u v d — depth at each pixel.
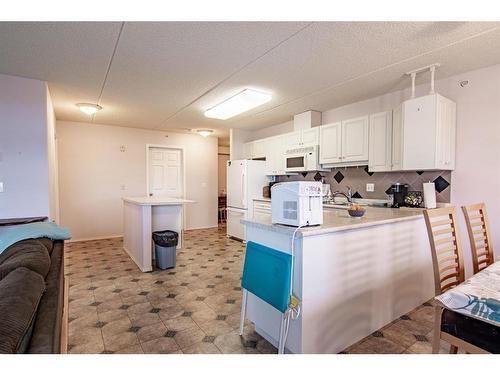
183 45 2.33
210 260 4.07
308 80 3.11
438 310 1.37
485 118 2.77
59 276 1.37
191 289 2.97
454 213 1.81
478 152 2.81
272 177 5.44
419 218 2.46
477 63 2.67
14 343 0.72
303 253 1.66
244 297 2.07
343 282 1.89
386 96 3.59
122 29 2.09
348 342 1.93
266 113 4.58
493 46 2.33
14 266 1.33
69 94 3.62
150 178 6.27
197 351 1.88
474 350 1.25
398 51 2.43
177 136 6.52
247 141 6.05
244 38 2.22
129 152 5.91
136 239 3.93
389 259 2.22
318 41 2.26
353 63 2.68
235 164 5.46
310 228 1.72
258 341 2.00
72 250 4.64
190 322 2.28
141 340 2.01
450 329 1.33
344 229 1.83
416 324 2.24
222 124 5.51
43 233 2.19
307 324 1.69
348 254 1.91
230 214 5.62
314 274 1.72
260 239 2.04
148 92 3.54
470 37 2.19
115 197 5.76
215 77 3.03
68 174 5.29
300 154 4.40
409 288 2.43
